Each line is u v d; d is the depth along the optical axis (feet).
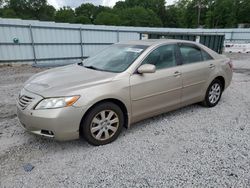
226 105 15.99
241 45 71.87
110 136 10.48
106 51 13.70
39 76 11.57
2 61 44.91
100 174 8.22
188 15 254.47
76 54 55.67
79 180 7.91
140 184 7.70
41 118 8.96
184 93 13.17
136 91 10.82
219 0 223.92
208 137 11.06
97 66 12.19
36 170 8.46
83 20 241.96
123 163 8.87
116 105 10.41
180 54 13.08
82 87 9.50
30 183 7.76
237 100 17.30
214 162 8.93
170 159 9.15
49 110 8.93
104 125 10.19
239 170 8.43
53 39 50.85
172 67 12.41
